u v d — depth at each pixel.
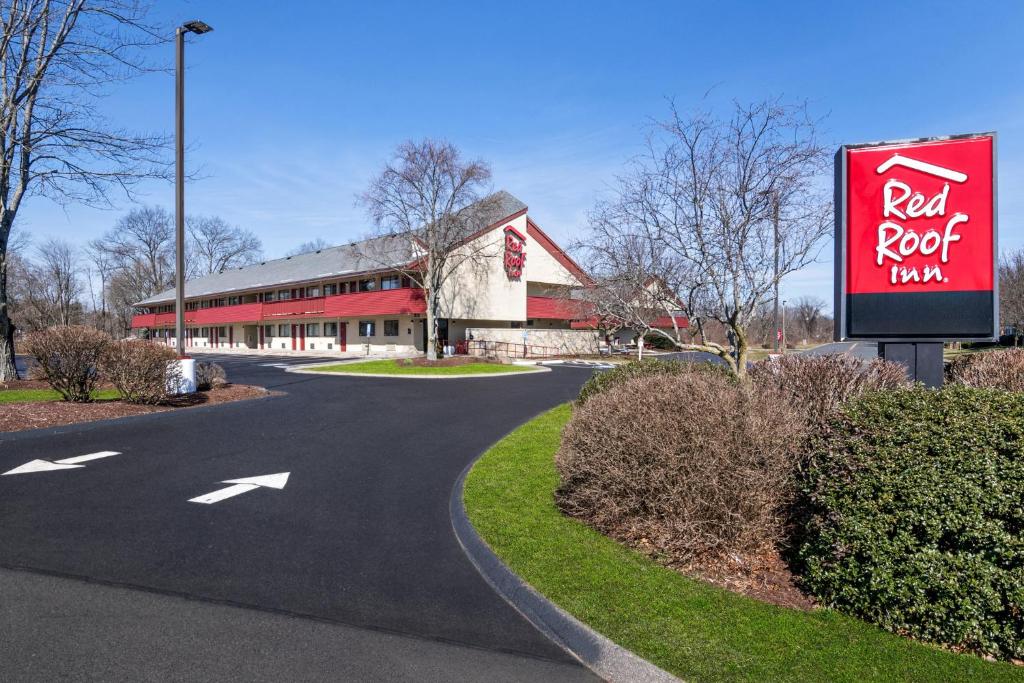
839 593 3.72
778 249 6.81
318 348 40.47
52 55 13.50
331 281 37.31
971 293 6.32
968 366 8.72
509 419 11.88
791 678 3.01
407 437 9.92
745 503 4.45
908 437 3.68
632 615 3.67
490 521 5.46
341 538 5.16
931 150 6.41
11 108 13.67
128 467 7.55
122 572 4.32
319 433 10.21
